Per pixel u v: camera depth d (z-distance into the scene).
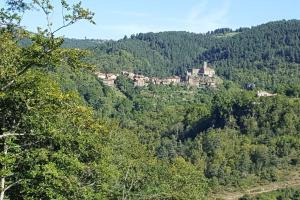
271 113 178.62
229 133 177.12
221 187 151.38
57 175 23.70
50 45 21.91
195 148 171.88
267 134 174.38
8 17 22.31
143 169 58.75
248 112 181.75
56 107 24.31
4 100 23.20
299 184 152.62
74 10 21.94
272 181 156.38
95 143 32.62
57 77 26.55
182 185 67.12
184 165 80.25
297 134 173.12
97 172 35.00
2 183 23.48
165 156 164.75
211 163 161.25
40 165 23.64
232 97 198.62
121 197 45.62
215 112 192.62
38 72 23.41
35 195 24.95
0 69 22.36
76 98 25.75
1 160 22.12
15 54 22.78
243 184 153.62
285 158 166.00
